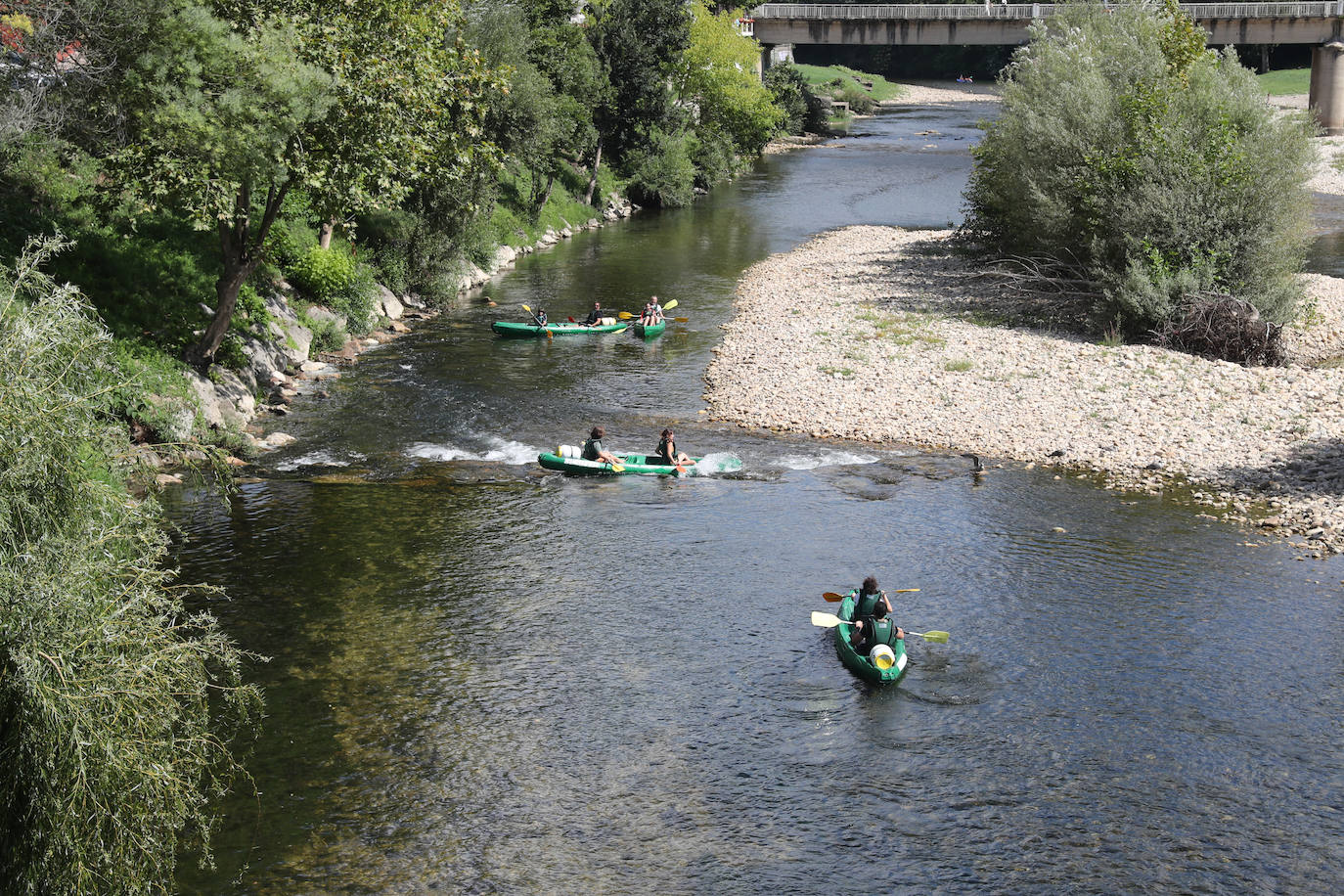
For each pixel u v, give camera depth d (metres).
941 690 15.53
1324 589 18.42
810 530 20.94
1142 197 33.94
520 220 54.62
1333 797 13.08
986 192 46.72
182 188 23.06
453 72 29.89
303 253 34.78
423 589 18.31
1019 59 44.25
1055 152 37.53
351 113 24.94
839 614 17.30
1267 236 32.88
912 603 18.09
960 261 47.00
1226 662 16.17
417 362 32.84
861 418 27.36
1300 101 101.31
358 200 25.23
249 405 27.09
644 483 23.36
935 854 12.11
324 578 18.56
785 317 38.28
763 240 56.69
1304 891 11.50
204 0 24.38
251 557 19.28
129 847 9.01
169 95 22.86
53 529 9.41
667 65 73.25
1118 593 18.38
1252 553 19.83
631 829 12.52
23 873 8.71
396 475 23.53
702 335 36.78
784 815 12.80
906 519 21.42
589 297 42.66
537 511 21.75
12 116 23.22
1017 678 15.81
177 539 19.86
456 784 13.29
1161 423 26.34
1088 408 27.47
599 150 64.62
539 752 13.96
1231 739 14.27
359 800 12.95
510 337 36.31
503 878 11.66
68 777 8.59
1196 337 31.92
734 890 11.53
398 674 15.68
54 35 23.97
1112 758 13.88
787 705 15.12
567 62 59.19
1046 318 36.19
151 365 24.64
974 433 26.17
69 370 9.97
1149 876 11.73
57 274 25.31
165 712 9.55
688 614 17.67
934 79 170.62
